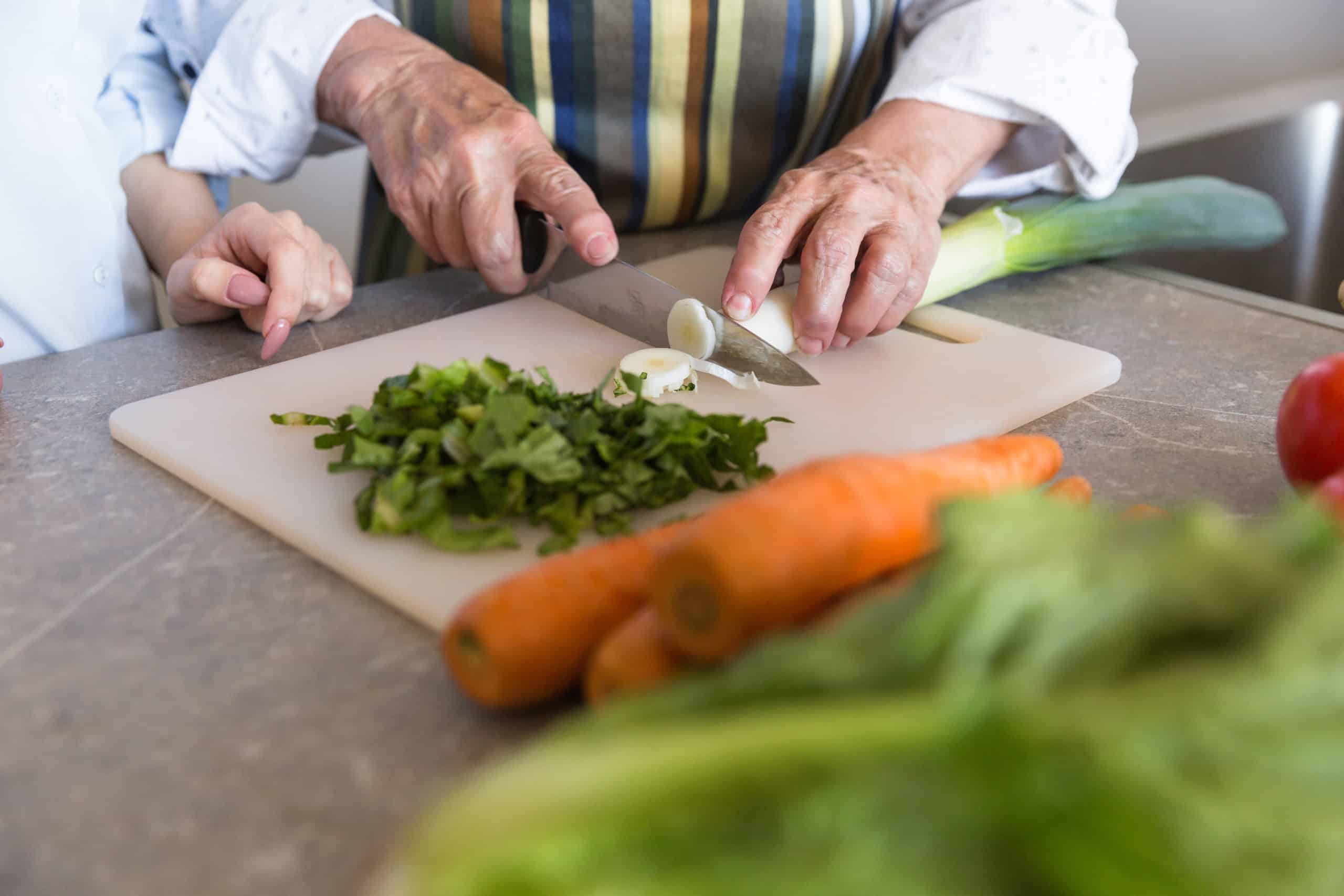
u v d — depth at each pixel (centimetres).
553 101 155
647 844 37
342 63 140
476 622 61
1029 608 42
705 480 86
